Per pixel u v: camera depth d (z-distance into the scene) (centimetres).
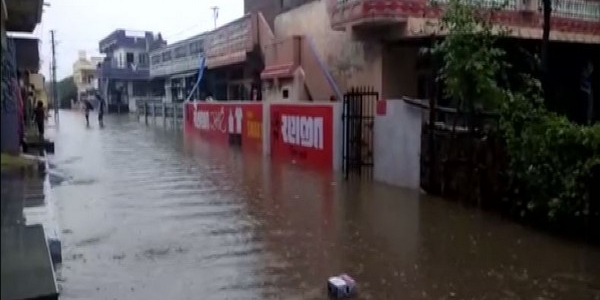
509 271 542
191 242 664
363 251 619
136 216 806
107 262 584
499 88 809
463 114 845
